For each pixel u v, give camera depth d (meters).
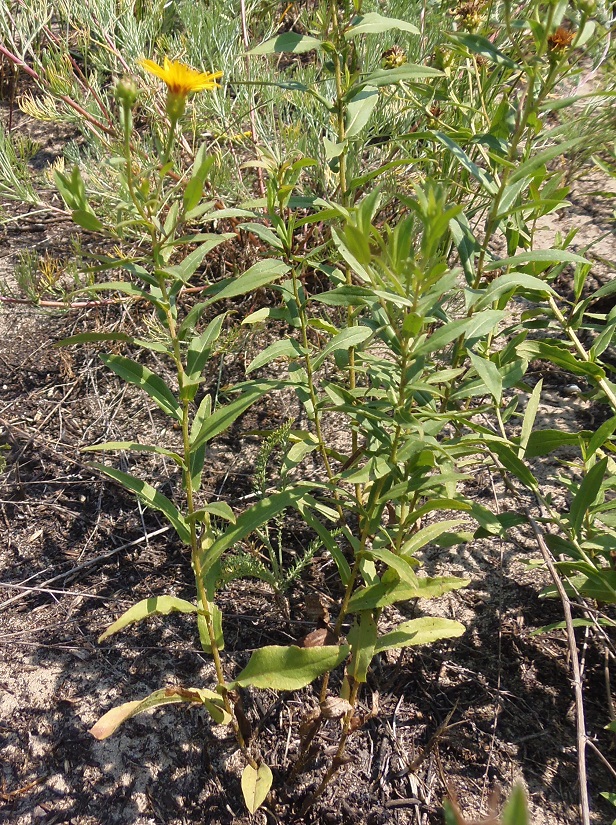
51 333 0.68
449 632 0.36
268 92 0.68
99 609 0.49
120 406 0.62
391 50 0.46
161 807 0.40
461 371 0.34
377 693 0.41
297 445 0.41
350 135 0.40
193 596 0.49
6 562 0.52
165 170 0.29
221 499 0.54
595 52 0.60
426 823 0.38
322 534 0.37
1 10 0.68
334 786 0.40
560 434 0.42
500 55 0.34
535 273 0.44
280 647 0.35
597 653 0.43
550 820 0.37
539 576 0.47
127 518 0.54
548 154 0.34
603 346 0.44
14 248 0.73
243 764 0.41
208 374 0.63
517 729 0.41
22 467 0.58
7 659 0.46
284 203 0.34
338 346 0.37
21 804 0.41
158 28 0.74
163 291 0.31
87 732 0.43
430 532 0.36
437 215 0.26
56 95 0.67
